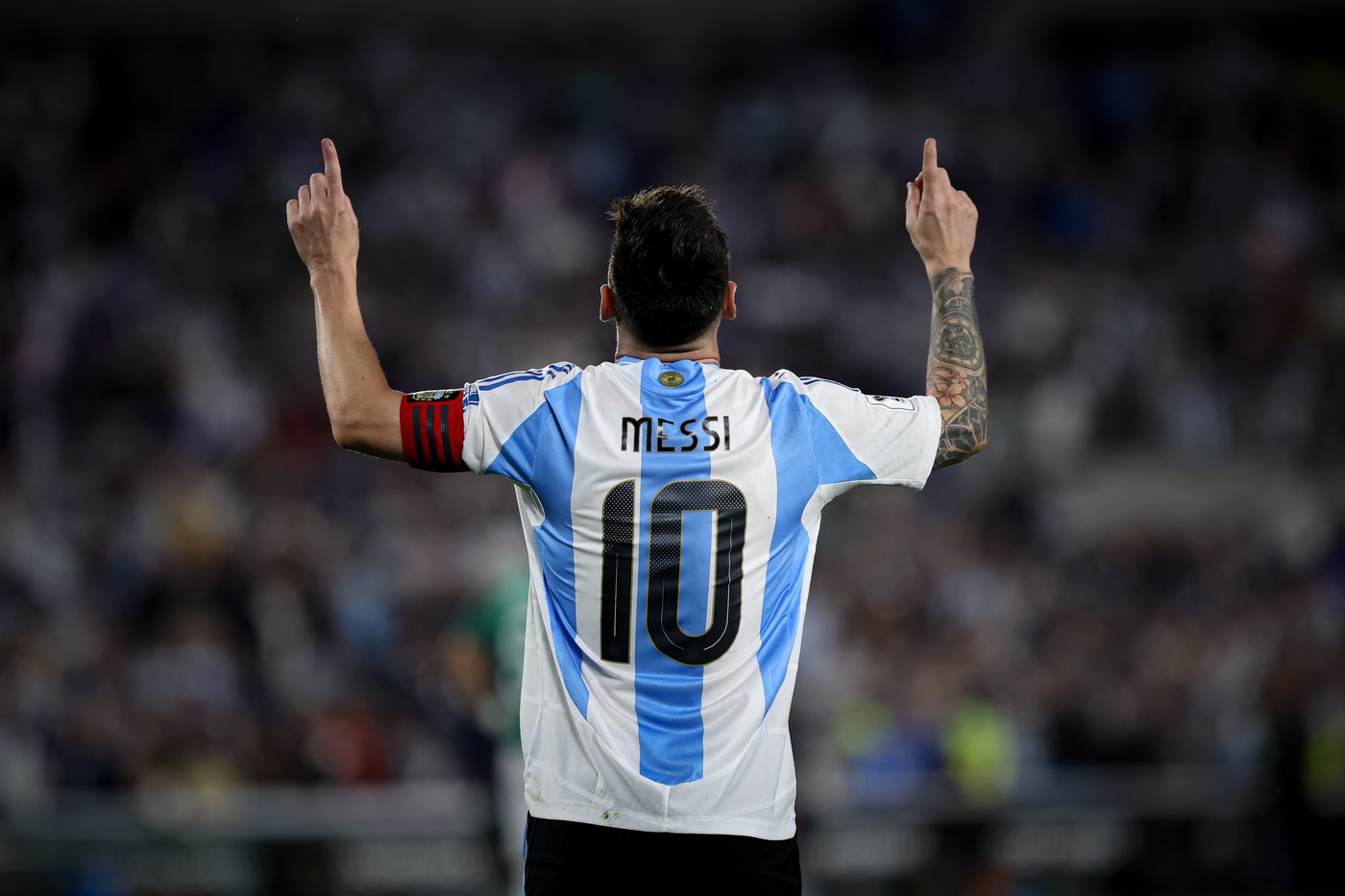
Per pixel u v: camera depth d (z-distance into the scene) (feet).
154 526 167.32
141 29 250.78
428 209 232.73
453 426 29.63
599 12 264.72
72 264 218.38
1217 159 258.37
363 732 133.18
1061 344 222.69
